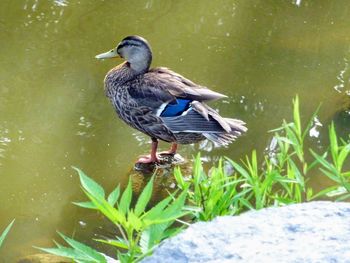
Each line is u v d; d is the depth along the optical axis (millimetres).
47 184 10227
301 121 11961
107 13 14766
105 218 9500
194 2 15602
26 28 13977
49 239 9086
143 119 11188
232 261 4602
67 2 14977
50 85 12445
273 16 15391
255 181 7684
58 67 12961
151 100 11078
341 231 4867
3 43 13477
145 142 11492
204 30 14602
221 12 15320
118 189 5121
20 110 11773
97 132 11500
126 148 11242
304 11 15711
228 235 4875
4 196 9930
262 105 12422
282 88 12977
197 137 11062
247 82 13062
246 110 12281
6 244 8938
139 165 10805
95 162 10797
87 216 9555
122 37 14008
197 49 13945
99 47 13625
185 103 10961
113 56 11664
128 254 5352
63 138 11234
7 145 10953
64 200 9898
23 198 9914
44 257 8422
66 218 9516
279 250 4676
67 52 13383
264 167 10781
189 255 4727
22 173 10406
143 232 5180
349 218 5043
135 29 14336
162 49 13820
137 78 11367
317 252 4625
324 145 11234
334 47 14445
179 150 11352
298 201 7629
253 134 11633
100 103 12203
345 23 15352
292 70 13562
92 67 13039
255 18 15227
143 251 5094
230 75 13227
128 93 11250
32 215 9570
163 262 4719
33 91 12242
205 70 13305
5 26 13969
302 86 13047
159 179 10484
